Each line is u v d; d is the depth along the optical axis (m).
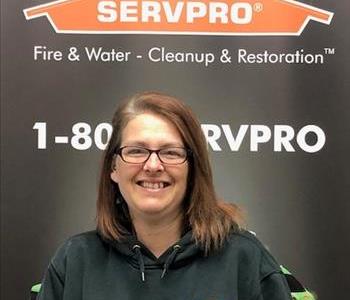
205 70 1.81
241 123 1.81
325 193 1.80
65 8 1.83
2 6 1.83
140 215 1.27
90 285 1.27
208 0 1.81
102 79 1.82
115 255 1.31
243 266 1.28
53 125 1.83
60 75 1.83
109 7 1.82
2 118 1.83
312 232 1.80
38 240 1.83
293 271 1.80
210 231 1.27
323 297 1.80
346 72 1.80
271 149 1.81
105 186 1.33
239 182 1.82
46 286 1.32
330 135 1.79
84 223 1.85
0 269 1.83
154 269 1.27
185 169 1.24
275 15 1.81
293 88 1.80
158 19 1.82
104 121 1.82
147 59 1.82
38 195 1.83
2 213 1.83
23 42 1.83
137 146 1.22
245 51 1.81
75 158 1.83
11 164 1.83
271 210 1.81
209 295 1.23
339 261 1.79
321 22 1.80
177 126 1.23
